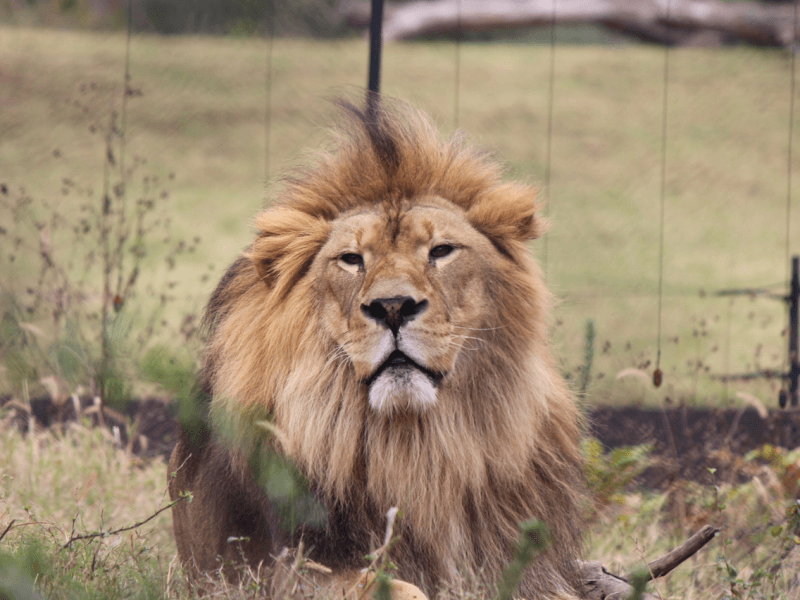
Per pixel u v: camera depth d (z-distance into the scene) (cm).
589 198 3497
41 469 937
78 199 2889
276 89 4347
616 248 2981
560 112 4347
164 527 808
